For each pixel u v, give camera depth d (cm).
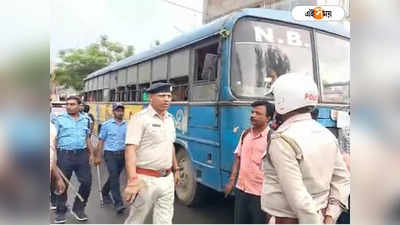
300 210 173
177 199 450
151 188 292
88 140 398
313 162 180
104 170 429
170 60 470
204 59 407
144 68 524
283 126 190
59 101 387
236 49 370
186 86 438
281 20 383
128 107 550
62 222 366
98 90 578
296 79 192
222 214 382
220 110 374
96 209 401
